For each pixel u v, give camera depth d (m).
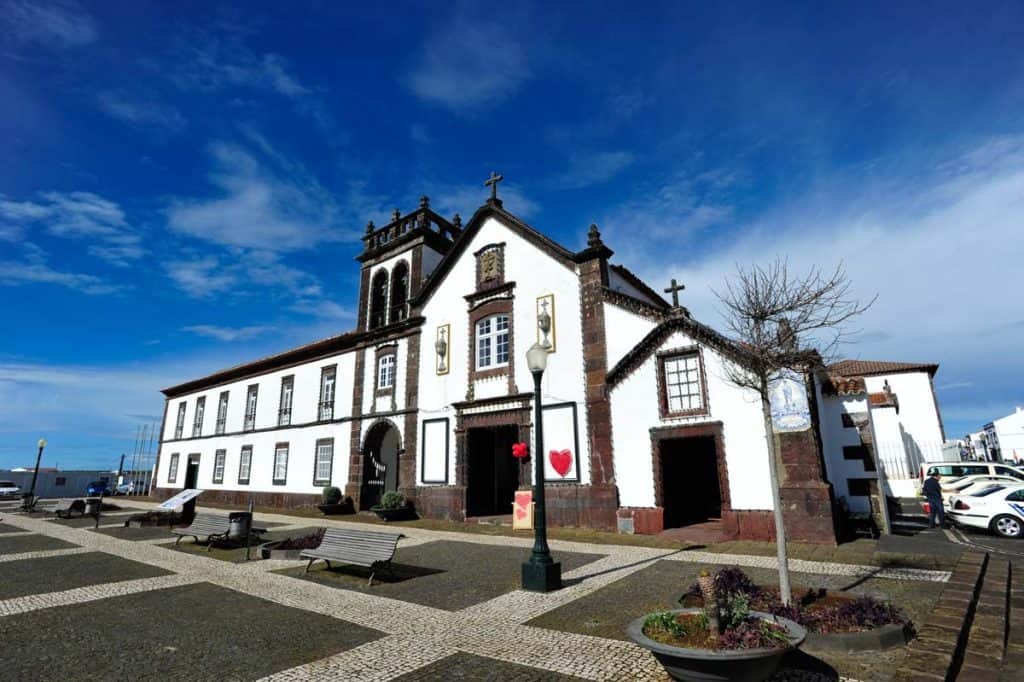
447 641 6.11
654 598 7.68
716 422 13.11
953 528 15.22
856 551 10.62
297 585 8.98
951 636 5.56
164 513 18.94
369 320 23.67
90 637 6.35
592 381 15.68
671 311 14.54
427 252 22.64
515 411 17.30
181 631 6.57
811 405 12.27
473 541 13.69
